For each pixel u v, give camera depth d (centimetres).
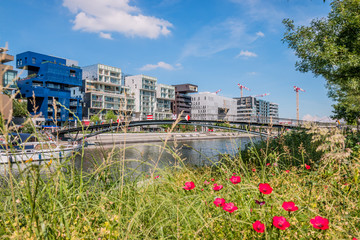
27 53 5750
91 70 7569
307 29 1116
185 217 189
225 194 236
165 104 9838
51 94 5728
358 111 2058
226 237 168
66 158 205
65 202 189
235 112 12925
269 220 168
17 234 147
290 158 431
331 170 291
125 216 190
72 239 149
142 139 5103
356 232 161
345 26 1001
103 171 234
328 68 1121
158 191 236
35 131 188
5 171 167
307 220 183
